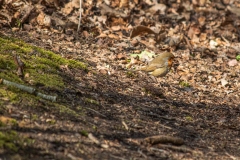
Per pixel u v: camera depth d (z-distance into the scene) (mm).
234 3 22078
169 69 13602
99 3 18344
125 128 9484
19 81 10164
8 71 10492
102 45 15453
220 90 14375
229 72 15898
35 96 9633
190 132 10359
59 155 7621
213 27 19562
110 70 13547
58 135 8289
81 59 13797
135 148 8609
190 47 17312
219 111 12461
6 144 7461
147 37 17000
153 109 11414
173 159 8516
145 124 10141
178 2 20547
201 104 12820
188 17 19750
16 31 14641
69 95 10484
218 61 16625
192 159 8711
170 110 11703
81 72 12484
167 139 9109
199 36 18438
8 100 9008
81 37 15727
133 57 15047
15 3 16047
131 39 16641
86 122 9219
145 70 13602
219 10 21281
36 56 12086
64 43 14852
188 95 13375
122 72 13695
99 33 16375
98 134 8820
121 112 10562
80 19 15961
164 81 14055
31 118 8633
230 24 19891
